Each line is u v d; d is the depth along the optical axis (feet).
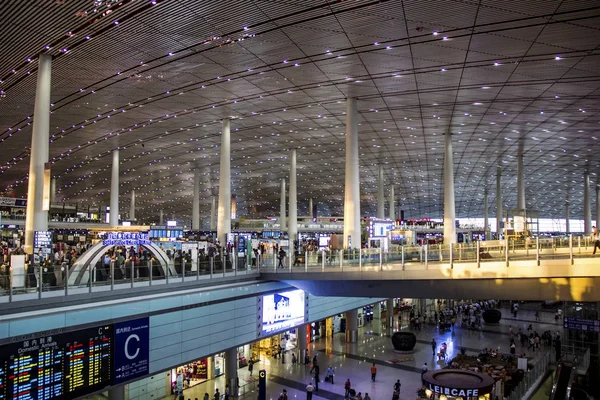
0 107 99.09
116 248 63.00
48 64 70.28
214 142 143.13
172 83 85.87
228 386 77.20
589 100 93.56
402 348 107.14
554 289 55.31
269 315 75.66
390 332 130.62
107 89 89.25
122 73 79.82
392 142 144.56
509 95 91.61
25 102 94.79
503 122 116.16
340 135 134.21
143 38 64.75
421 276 63.98
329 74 81.00
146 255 60.70
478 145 148.25
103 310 49.42
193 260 62.18
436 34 63.16
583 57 69.77
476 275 59.77
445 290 63.00
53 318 44.73
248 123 119.34
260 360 100.63
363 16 58.13
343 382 84.69
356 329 118.62
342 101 98.78
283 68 77.97
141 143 145.18
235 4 54.80
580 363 88.38
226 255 68.59
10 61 72.23
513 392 63.82
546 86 84.99
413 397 76.38
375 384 83.35
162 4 54.65
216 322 64.90
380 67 77.10
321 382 84.58
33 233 64.18
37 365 43.27
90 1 53.67
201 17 58.44
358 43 67.05
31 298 42.78
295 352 106.32
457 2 53.83
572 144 143.95
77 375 46.65
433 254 64.23
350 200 94.48
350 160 95.25
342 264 70.74
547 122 114.83
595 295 52.70
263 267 75.77
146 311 54.34
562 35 62.03
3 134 126.31
